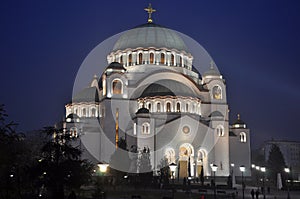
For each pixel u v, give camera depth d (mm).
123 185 77000
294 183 86938
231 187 78625
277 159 112500
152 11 120938
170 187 73375
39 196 43375
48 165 39500
